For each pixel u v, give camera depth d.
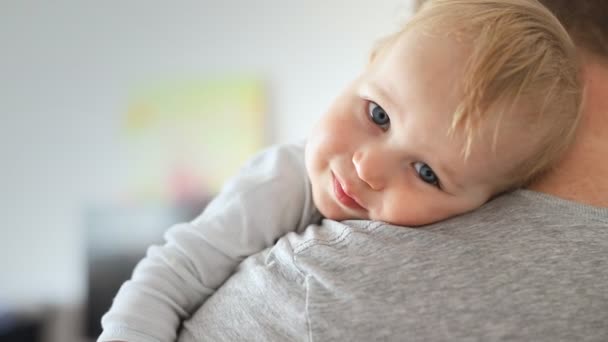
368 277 0.51
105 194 2.58
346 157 0.61
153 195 2.52
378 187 0.59
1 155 2.68
